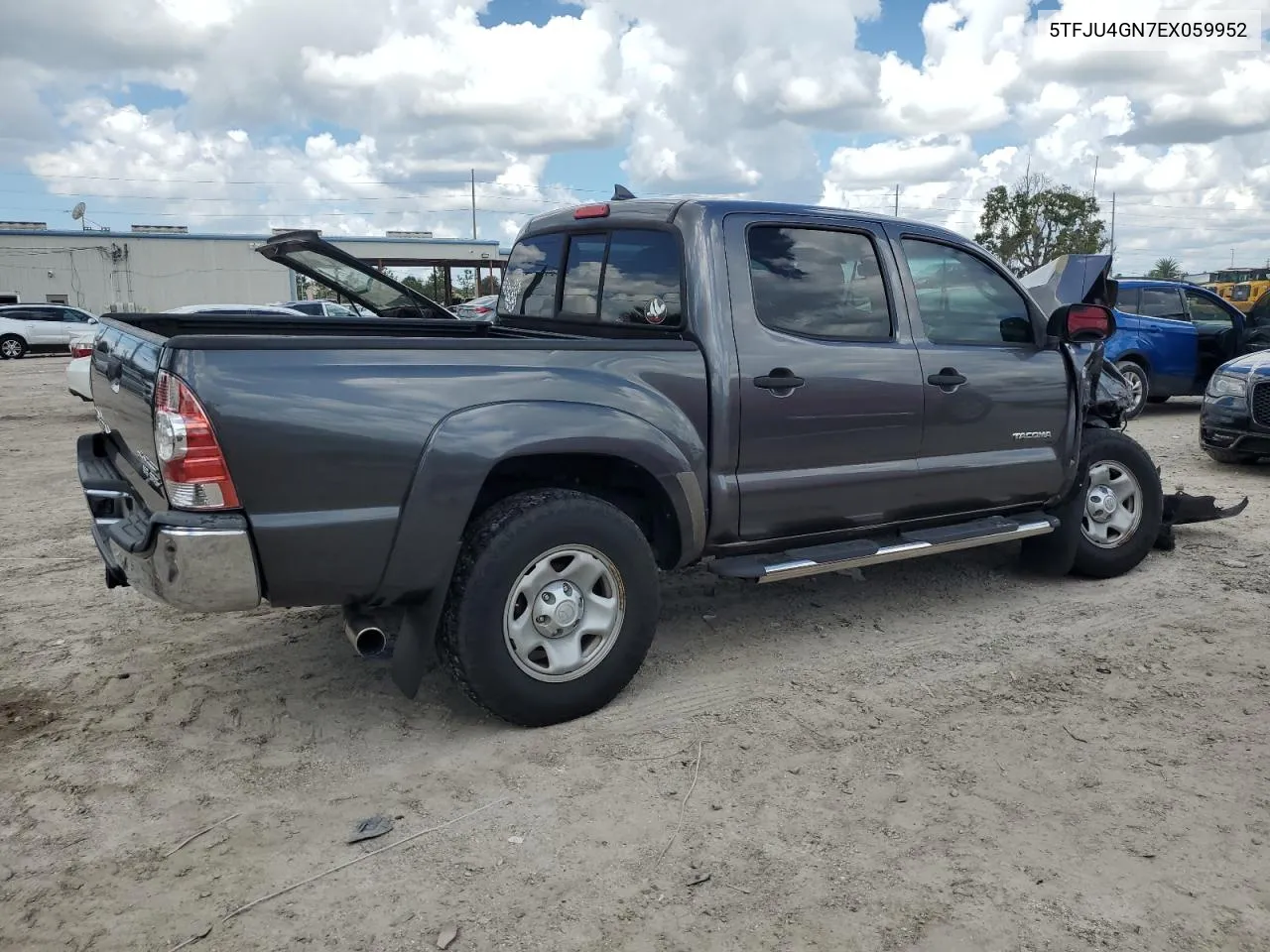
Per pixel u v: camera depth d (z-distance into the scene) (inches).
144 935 97.0
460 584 132.0
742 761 132.5
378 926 98.3
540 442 132.9
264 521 118.7
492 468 132.2
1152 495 214.8
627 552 142.2
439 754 134.9
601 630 143.2
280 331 181.2
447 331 198.4
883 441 169.8
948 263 182.5
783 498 159.5
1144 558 226.7
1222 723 143.8
